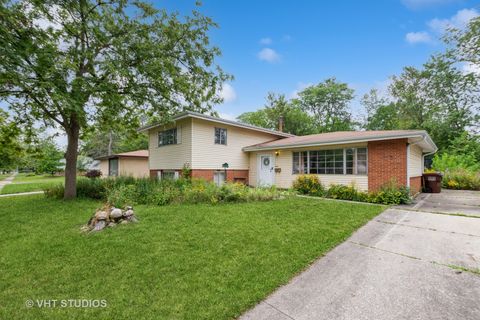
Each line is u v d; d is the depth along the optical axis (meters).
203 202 7.78
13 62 5.25
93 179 10.93
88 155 37.38
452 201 8.43
